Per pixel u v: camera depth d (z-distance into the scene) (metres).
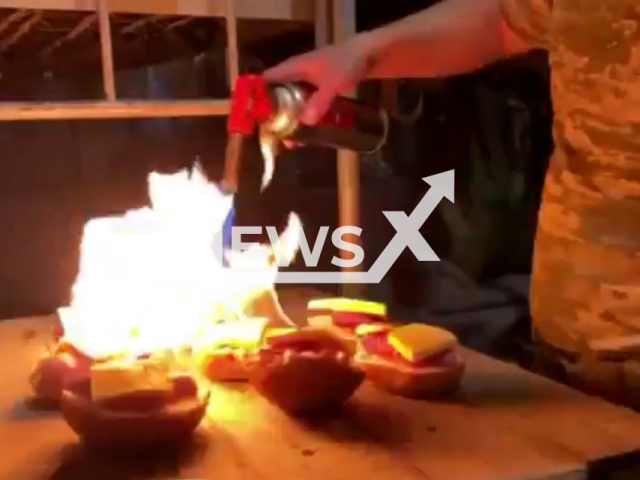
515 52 0.82
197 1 0.90
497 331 1.10
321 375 0.62
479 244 1.16
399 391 0.68
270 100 0.75
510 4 0.73
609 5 0.64
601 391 0.70
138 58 1.05
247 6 0.94
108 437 0.56
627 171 0.66
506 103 1.11
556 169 0.73
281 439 0.59
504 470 0.53
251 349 0.73
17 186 1.05
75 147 1.08
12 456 0.58
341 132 0.81
